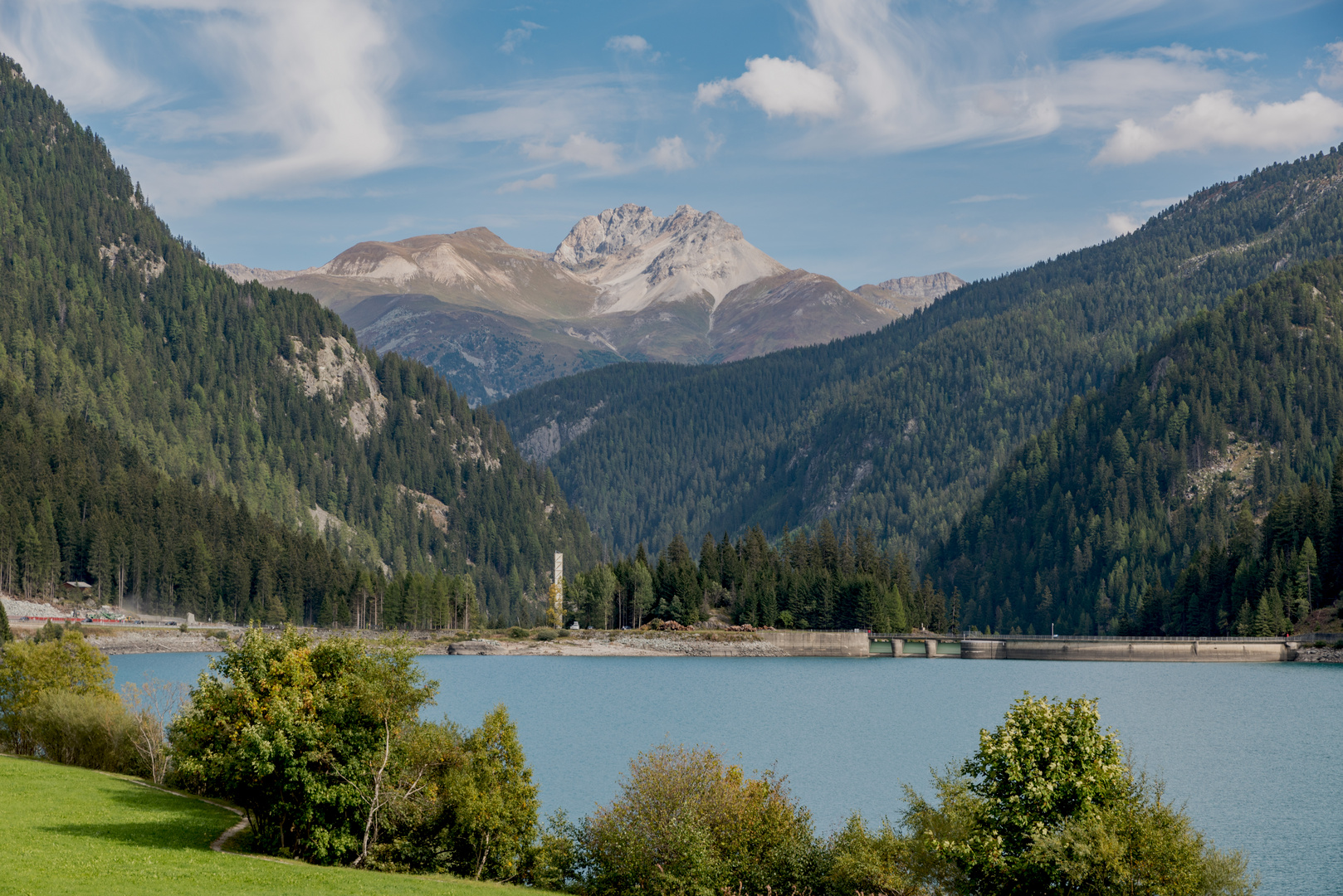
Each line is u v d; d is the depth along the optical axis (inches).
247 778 2124.8
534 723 6008.9
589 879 2206.0
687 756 2363.4
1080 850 1722.4
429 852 2201.0
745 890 2127.2
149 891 1710.1
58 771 2827.3
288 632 2278.5
